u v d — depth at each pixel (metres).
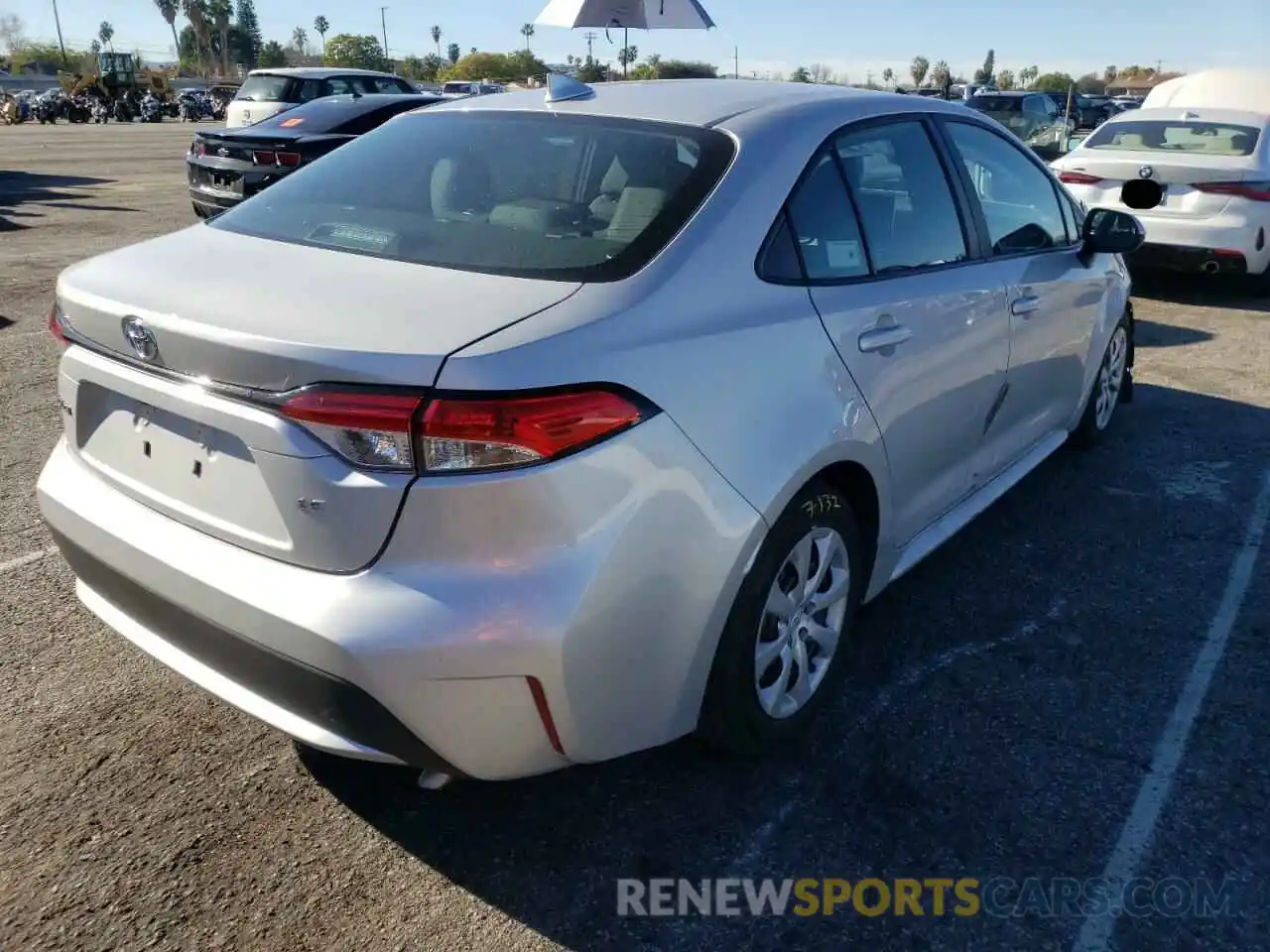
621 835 2.51
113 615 2.54
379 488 1.95
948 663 3.22
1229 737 2.89
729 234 2.48
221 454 2.16
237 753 2.76
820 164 2.80
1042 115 18.23
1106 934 2.24
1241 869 2.42
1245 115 8.57
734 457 2.30
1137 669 3.21
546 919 2.26
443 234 2.51
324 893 2.31
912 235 3.12
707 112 2.84
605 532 2.06
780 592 2.60
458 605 1.96
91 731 2.82
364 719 2.04
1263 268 8.15
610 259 2.34
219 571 2.14
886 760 2.78
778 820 2.56
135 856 2.39
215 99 56.72
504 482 1.95
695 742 2.83
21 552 3.80
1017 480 4.03
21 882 2.31
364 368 1.92
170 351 2.16
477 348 1.96
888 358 2.83
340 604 1.99
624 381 2.10
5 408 5.31
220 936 2.19
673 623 2.24
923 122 3.34
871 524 2.98
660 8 8.18
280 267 2.38
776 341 2.47
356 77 14.84
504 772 2.15
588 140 2.78
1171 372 6.45
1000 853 2.46
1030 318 3.72
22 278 8.50
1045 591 3.69
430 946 2.18
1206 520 4.30
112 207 13.05
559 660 2.02
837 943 2.22
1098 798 2.64
